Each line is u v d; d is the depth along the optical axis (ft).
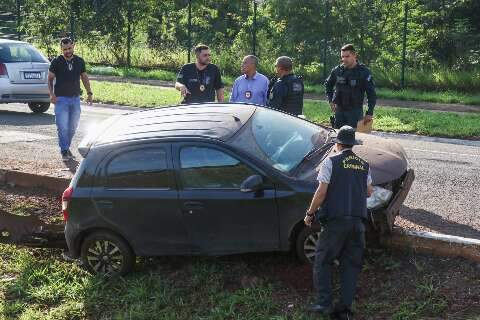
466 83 67.87
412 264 21.59
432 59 77.41
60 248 26.25
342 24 73.82
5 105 58.59
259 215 21.17
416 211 27.09
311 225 19.88
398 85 70.59
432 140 45.42
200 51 30.30
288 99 28.45
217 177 21.61
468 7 82.23
